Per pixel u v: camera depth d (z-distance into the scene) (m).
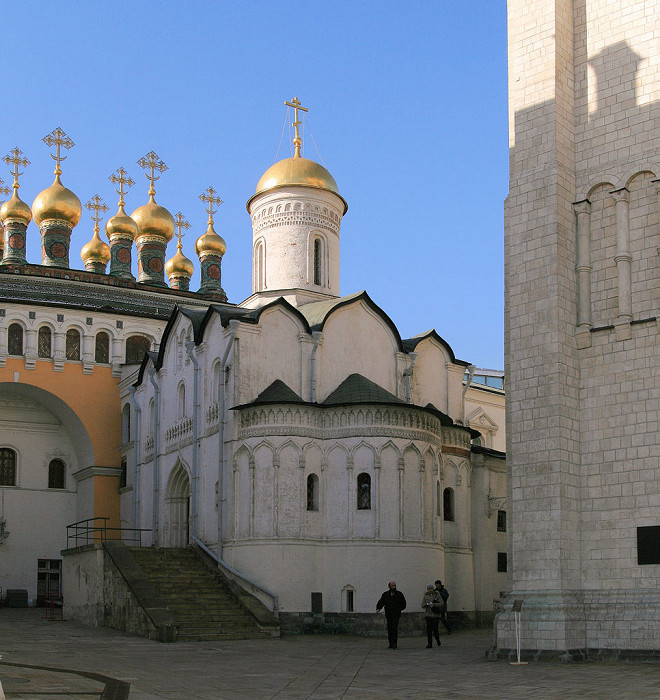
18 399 51.44
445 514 38.25
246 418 35.28
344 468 34.78
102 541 35.91
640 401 23.14
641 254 23.78
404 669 21.31
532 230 24.78
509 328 24.77
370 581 33.69
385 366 39.53
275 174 44.12
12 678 17.86
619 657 22.05
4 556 49.88
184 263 65.00
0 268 53.59
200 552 36.66
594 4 25.64
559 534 22.89
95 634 31.20
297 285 42.91
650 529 22.41
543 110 25.16
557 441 23.34
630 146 24.33
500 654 22.97
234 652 25.66
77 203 59.59
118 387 50.44
